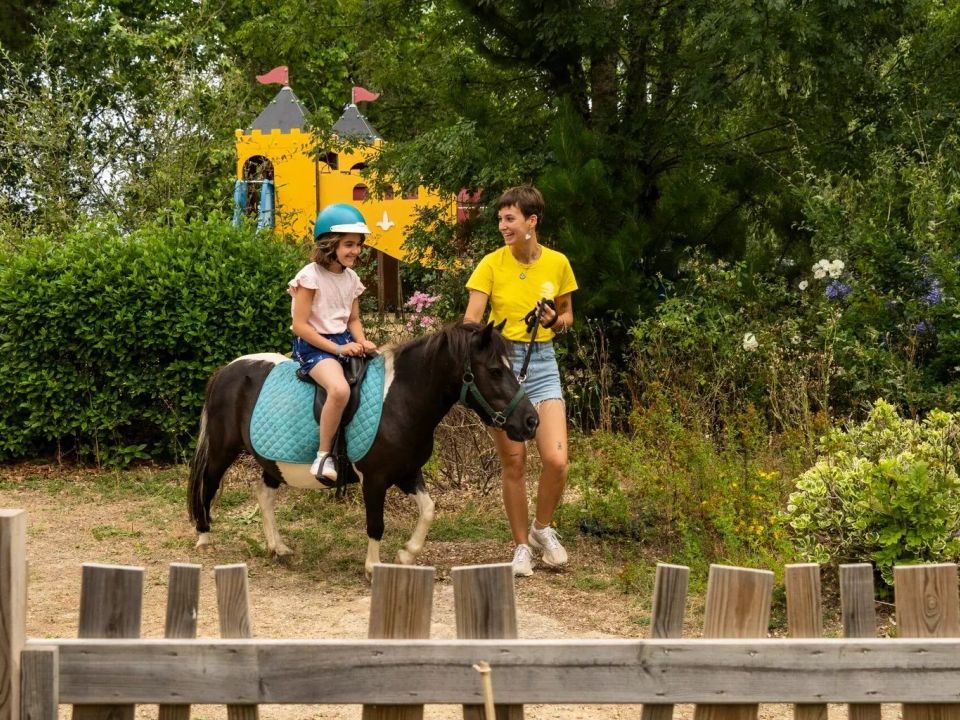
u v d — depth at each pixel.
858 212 9.01
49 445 9.58
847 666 2.81
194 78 15.25
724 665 2.78
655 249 10.39
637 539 6.82
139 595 2.78
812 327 8.92
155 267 9.16
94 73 22.31
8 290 9.01
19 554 2.59
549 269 6.06
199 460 6.68
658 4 10.41
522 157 10.52
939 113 10.34
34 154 14.61
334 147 12.40
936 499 5.24
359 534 7.29
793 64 10.27
